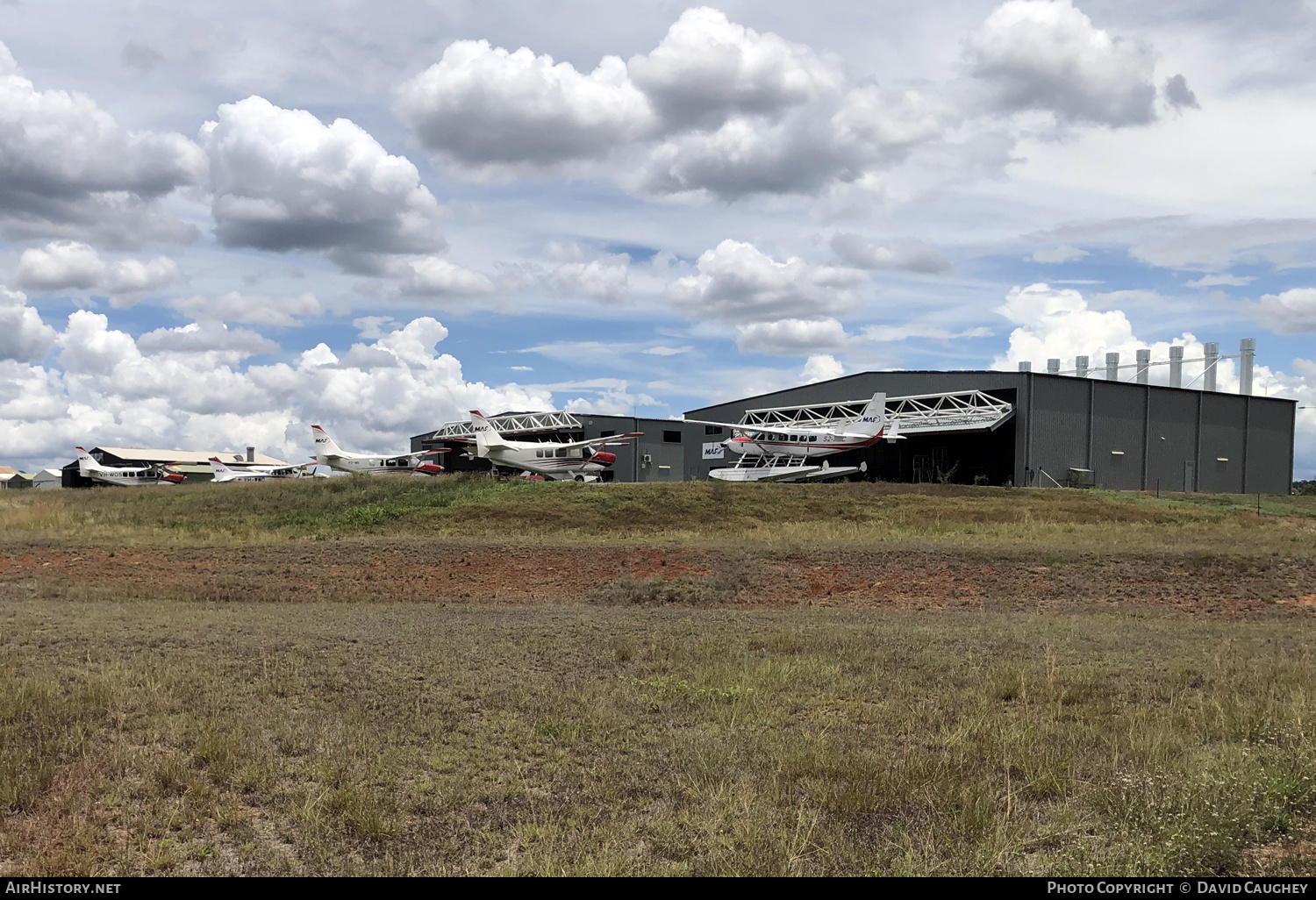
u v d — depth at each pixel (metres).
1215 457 66.00
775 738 8.38
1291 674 11.21
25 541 28.31
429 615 17.66
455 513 35.81
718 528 34.59
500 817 6.44
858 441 57.25
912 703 9.84
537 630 15.16
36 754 7.23
